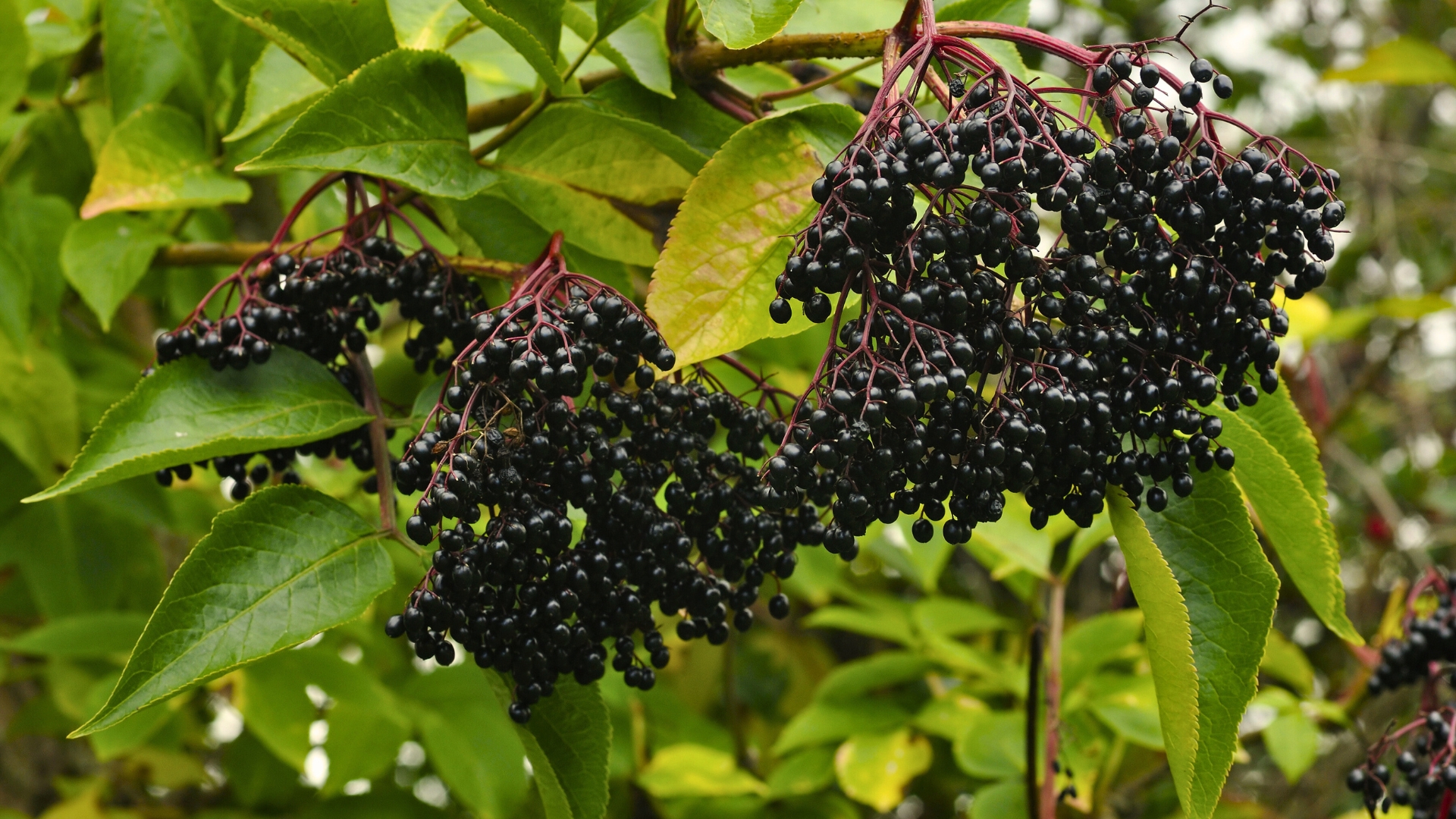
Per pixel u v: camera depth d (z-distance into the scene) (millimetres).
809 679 2012
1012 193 1028
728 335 1059
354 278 1117
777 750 1383
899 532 1527
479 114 1190
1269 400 1148
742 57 1130
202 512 1445
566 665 1076
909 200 1022
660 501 1184
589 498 1066
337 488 1535
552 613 1061
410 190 1161
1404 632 1317
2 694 1972
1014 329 1033
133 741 1347
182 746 1981
